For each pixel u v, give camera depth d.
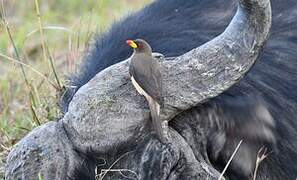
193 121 16.45
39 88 23.55
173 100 15.91
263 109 17.09
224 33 16.00
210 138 16.58
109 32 18.75
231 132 16.72
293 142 17.36
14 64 24.31
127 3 36.59
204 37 17.69
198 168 16.11
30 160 16.31
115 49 17.89
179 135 16.19
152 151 15.90
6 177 16.56
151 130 15.98
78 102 16.09
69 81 19.42
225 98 16.73
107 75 16.11
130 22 18.56
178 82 15.91
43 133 16.44
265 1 15.55
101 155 16.16
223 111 16.66
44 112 22.58
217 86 15.95
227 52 15.88
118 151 16.05
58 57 28.34
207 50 15.98
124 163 16.08
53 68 22.50
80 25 26.48
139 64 15.38
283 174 17.34
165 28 18.00
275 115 17.23
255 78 17.38
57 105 20.11
